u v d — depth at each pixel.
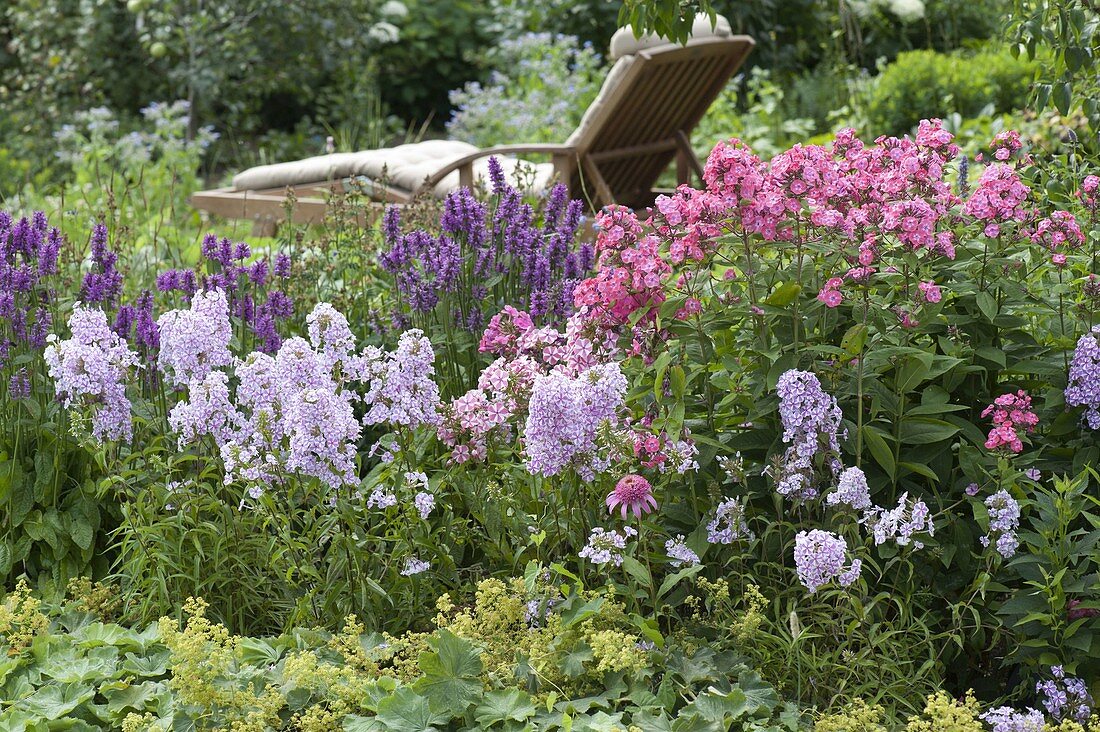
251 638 3.14
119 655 3.13
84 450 3.69
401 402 3.15
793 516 3.16
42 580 3.67
